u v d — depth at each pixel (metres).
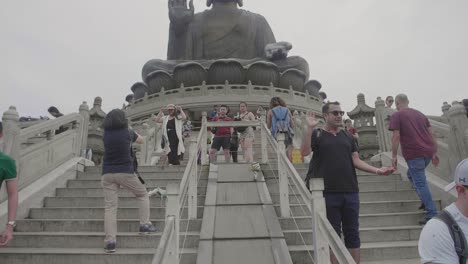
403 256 5.66
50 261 5.50
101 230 6.66
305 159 11.39
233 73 27.62
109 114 5.89
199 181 8.53
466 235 2.38
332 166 4.59
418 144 6.44
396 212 7.39
